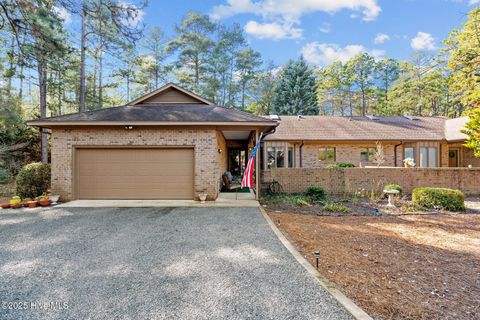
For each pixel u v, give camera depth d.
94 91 21.02
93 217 7.50
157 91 12.57
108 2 8.32
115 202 9.59
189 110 11.29
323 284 3.57
